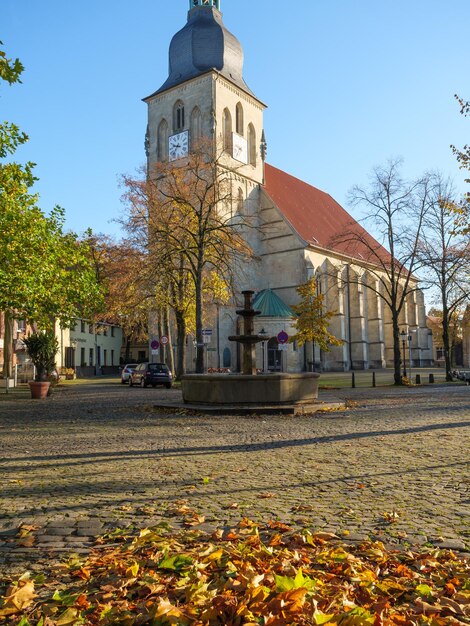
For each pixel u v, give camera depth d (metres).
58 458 9.05
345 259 67.19
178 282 33.62
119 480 7.25
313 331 33.69
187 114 59.66
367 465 8.06
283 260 61.84
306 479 7.15
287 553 4.12
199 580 3.54
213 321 54.69
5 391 30.73
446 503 5.87
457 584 3.65
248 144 63.38
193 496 6.31
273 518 5.38
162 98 61.84
